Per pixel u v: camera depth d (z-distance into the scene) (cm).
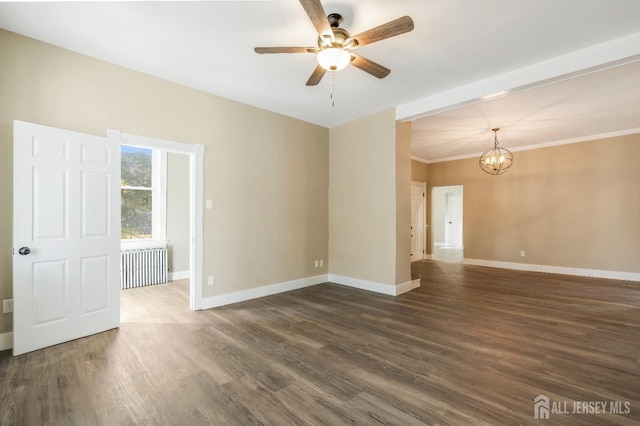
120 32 250
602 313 351
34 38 259
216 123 378
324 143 517
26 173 243
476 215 716
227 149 388
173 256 529
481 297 419
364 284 466
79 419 166
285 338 278
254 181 417
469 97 346
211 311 356
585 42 262
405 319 330
